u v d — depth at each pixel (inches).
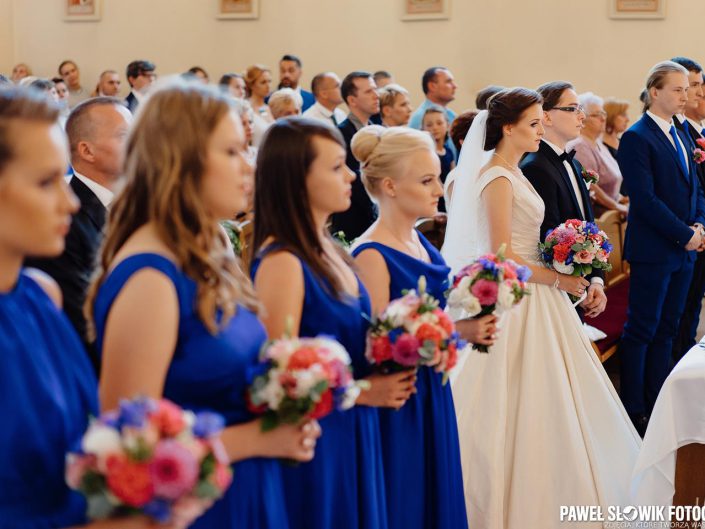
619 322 226.1
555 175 152.6
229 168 71.4
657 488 134.4
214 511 74.6
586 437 139.3
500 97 142.5
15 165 56.4
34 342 59.5
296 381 72.1
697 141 211.3
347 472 91.9
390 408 103.5
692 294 222.4
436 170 108.5
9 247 58.2
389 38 415.8
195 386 70.9
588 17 384.2
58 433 59.1
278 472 80.4
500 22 397.1
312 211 92.1
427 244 117.2
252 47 441.7
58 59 482.0
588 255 140.1
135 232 71.1
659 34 375.2
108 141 108.6
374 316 101.9
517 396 140.2
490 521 134.0
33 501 57.8
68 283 101.4
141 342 66.9
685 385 132.7
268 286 89.4
